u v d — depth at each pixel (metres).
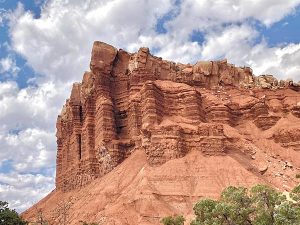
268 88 154.25
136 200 95.75
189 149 110.62
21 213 135.12
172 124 113.19
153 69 139.62
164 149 108.12
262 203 53.34
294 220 46.50
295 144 129.62
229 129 128.38
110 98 135.88
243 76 157.88
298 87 155.62
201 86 149.00
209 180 101.44
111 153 123.31
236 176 103.00
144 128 112.56
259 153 121.12
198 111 127.94
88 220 98.81
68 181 141.88
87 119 138.25
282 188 105.62
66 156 154.38
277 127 135.75
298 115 143.50
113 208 97.25
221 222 55.62
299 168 119.75
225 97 146.50
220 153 109.81
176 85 132.88
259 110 140.50
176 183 100.62
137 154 114.69
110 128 128.62
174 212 93.69
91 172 130.25
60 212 113.06
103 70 138.00
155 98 123.81
